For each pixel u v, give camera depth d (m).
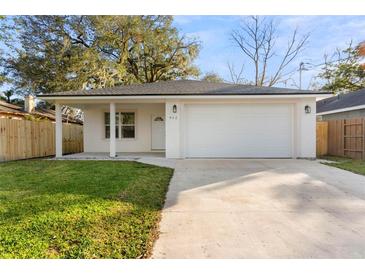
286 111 11.47
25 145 11.73
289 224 3.81
